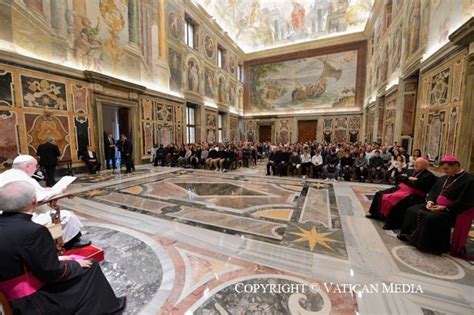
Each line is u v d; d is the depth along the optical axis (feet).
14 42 19.86
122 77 30.83
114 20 29.25
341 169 24.80
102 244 9.87
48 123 22.68
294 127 64.75
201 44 48.67
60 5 23.32
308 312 6.02
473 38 13.70
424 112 21.42
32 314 4.37
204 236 10.69
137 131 33.78
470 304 6.27
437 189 10.00
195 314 5.99
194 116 49.37
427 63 20.48
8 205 4.38
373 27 47.09
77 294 4.95
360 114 56.59
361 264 8.30
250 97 70.28
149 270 7.97
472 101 14.20
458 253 8.82
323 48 59.36
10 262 4.14
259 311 6.07
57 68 23.09
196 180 24.27
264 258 8.73
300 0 57.82
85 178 24.53
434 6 19.94
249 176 26.91
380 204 12.53
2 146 19.39
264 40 66.54
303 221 12.61
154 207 14.99
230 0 56.49
